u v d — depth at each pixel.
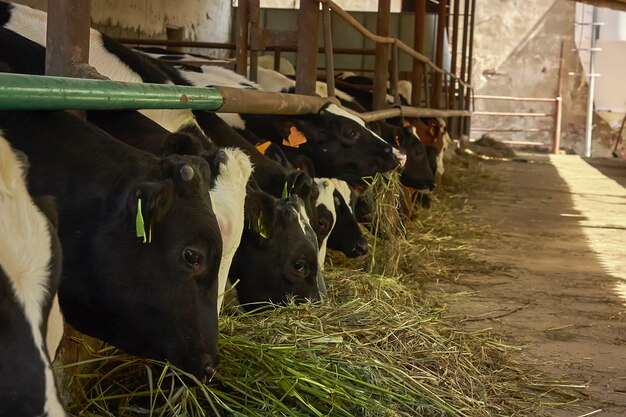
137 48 7.98
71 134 2.91
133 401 3.11
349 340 3.85
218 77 5.80
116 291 2.73
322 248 5.44
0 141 1.96
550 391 3.90
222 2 15.33
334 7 6.41
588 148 24.27
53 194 2.80
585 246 8.06
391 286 5.12
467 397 3.58
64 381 2.95
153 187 2.61
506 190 12.44
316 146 6.06
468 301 5.50
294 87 6.94
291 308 4.00
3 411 1.78
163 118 4.24
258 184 4.55
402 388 3.46
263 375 3.24
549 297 5.81
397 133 8.35
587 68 24.17
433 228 8.20
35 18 4.50
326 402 3.21
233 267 4.13
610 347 4.68
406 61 15.98
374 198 6.29
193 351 2.78
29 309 1.82
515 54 24.41
